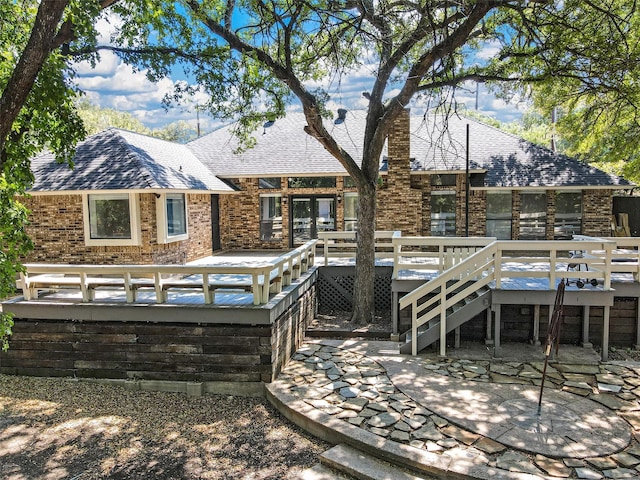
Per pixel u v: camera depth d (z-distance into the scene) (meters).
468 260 7.51
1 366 7.22
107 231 12.04
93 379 6.95
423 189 16.30
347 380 6.55
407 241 8.80
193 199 14.23
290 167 16.66
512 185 15.57
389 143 15.05
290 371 6.94
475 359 7.40
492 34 8.28
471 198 16.06
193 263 13.80
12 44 7.04
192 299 7.01
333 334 8.85
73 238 12.17
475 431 5.06
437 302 8.73
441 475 4.36
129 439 5.46
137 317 6.72
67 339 6.97
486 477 4.20
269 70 8.81
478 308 7.60
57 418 5.96
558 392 6.11
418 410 5.58
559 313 5.45
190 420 5.88
